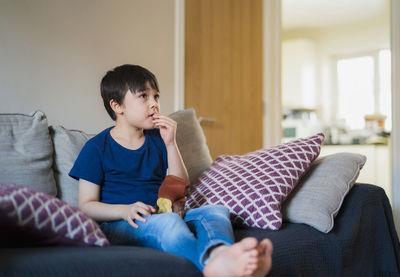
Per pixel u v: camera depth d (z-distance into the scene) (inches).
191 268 36.9
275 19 145.9
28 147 56.2
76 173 51.9
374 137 176.6
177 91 114.2
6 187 38.1
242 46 135.3
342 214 59.3
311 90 259.9
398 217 112.3
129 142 56.1
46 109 88.6
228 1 131.0
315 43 271.0
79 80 94.3
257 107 139.7
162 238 41.3
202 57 122.2
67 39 92.4
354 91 261.3
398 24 116.4
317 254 50.9
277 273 44.1
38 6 87.7
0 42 82.1
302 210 56.7
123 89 54.8
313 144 62.7
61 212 39.5
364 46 255.3
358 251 58.2
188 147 72.9
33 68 86.7
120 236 46.9
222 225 40.8
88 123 95.6
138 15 106.3
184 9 117.0
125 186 53.1
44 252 34.9
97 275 32.5
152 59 109.0
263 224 53.6
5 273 29.8
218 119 126.3
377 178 172.4
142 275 34.2
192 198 60.6
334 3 226.1
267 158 60.8
